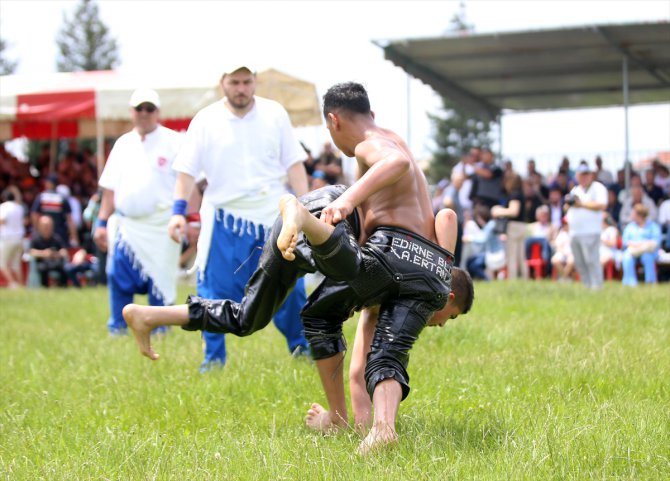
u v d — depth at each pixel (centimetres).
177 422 557
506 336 845
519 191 1900
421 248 486
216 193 785
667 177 2220
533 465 418
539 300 1216
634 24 1847
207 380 676
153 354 516
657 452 442
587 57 2120
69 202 2256
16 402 618
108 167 1031
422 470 416
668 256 1872
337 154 1995
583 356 701
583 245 1573
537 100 2564
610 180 2228
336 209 457
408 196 496
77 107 2038
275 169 795
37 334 1010
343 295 505
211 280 782
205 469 429
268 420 556
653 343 770
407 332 479
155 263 1008
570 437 460
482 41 1988
